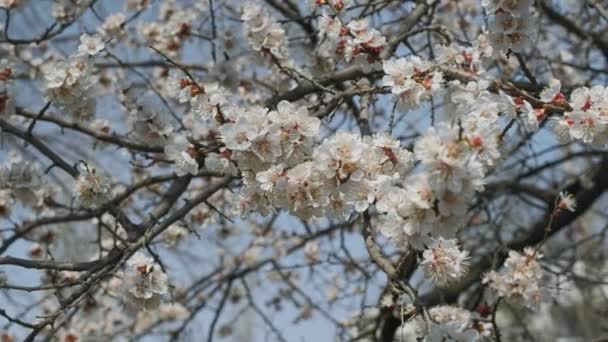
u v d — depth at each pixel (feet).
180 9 17.66
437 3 14.49
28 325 10.19
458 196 7.04
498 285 12.43
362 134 10.63
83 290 10.39
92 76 11.83
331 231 18.33
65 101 11.69
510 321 23.72
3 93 12.34
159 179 12.85
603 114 8.51
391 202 7.63
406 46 12.32
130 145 12.76
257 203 9.07
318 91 12.25
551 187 20.74
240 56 14.76
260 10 11.81
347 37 10.99
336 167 8.04
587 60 16.43
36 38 14.10
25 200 13.44
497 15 10.27
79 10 14.25
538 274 12.31
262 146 8.65
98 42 11.74
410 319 8.82
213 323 17.56
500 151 8.82
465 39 15.52
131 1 16.66
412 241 7.49
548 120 9.31
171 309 19.36
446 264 8.05
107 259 11.02
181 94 9.98
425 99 9.18
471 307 17.79
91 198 12.12
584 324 23.91
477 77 9.50
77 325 18.89
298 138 8.62
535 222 19.47
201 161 11.21
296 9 16.58
